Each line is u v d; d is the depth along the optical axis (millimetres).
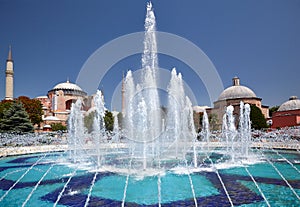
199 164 10727
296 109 36156
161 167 9875
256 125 35062
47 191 6805
